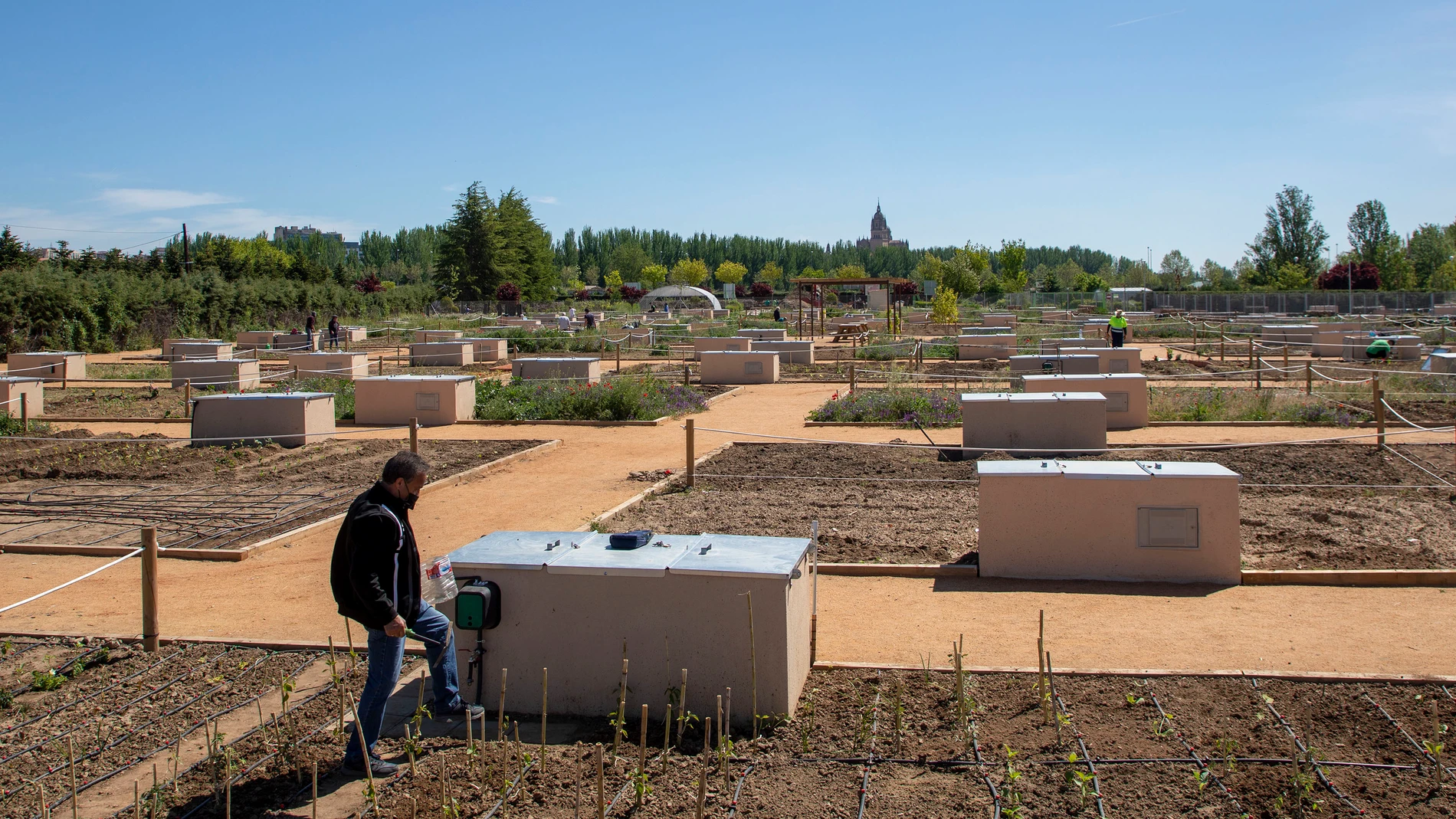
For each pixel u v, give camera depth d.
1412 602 7.58
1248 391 19.88
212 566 9.41
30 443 16.88
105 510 11.74
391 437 17.45
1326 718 5.45
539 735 5.49
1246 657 6.48
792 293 120.88
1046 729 5.38
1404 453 13.58
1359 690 5.80
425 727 5.61
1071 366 20.08
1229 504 8.12
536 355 37.34
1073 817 4.46
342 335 46.47
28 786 5.10
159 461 15.11
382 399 19.06
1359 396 19.66
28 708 6.14
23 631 7.53
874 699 5.81
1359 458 13.40
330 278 78.38
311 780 5.00
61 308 41.16
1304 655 6.48
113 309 43.81
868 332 42.62
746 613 5.48
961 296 89.44
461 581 5.85
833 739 5.31
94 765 5.34
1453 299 58.72
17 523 11.11
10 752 5.54
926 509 10.93
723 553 5.85
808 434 17.08
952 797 4.68
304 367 27.48
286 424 16.61
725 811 4.58
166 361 34.47
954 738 5.30
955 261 90.19
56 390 25.78
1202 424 16.86
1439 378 21.75
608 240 155.50
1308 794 4.52
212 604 8.20
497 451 15.55
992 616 7.46
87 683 6.53
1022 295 80.25
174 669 6.71
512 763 5.12
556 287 110.88
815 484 12.42
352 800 4.79
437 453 15.52
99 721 5.92
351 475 13.79
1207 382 23.73
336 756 5.26
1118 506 8.27
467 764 5.12
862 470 13.28
